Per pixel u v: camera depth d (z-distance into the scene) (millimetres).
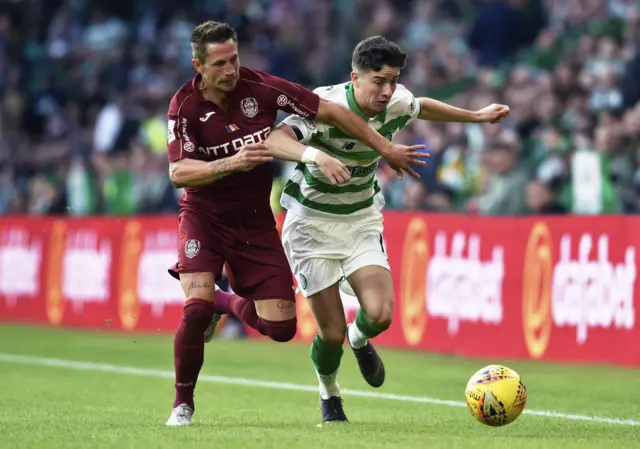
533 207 35625
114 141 52594
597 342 30922
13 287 48156
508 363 31797
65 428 18516
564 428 19391
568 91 39312
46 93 60469
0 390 26578
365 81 18797
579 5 46719
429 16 52875
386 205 40469
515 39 48719
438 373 29844
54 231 46531
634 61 38094
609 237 30672
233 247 19312
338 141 19203
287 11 58188
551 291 31984
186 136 18609
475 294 33906
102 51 61062
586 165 35438
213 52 17844
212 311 18734
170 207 46156
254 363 32969
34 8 65000
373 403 24094
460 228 34469
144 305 42812
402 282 36188
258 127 18766
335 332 19906
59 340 40531
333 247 19938
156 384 28281
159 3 60812
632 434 18469
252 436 17125
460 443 16469
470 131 40375
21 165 56719
